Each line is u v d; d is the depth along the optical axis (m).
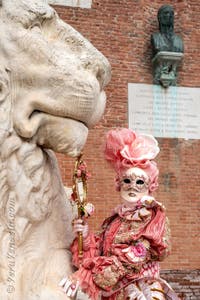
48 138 2.51
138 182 2.70
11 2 2.46
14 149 2.39
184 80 12.21
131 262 2.55
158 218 2.63
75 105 2.46
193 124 12.09
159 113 11.95
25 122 2.39
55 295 2.39
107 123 11.55
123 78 11.88
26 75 2.42
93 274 2.51
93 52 2.61
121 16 12.09
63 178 10.52
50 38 2.56
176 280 11.00
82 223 2.58
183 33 12.44
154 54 11.98
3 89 2.38
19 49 2.42
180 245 11.38
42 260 2.49
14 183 2.40
